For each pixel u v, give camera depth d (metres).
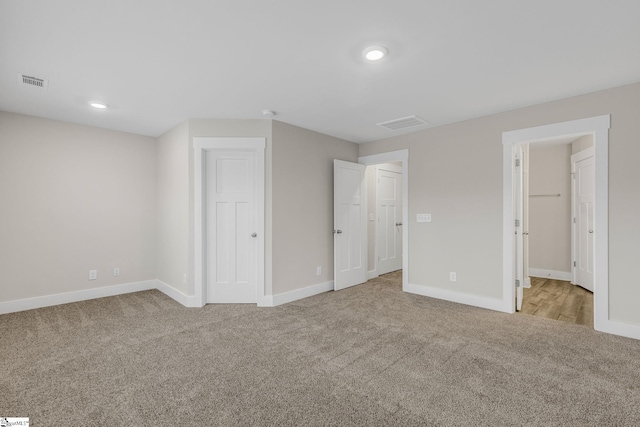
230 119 3.67
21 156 3.53
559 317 3.33
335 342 2.67
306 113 3.49
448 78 2.61
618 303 2.81
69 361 2.33
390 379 2.09
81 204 3.94
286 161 3.86
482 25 1.88
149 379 2.09
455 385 2.01
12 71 2.45
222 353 2.46
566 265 5.18
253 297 3.82
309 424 1.66
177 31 1.93
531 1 1.67
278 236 3.77
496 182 3.52
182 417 1.71
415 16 1.80
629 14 1.77
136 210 4.38
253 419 1.69
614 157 2.80
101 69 2.43
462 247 3.80
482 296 3.64
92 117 3.64
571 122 3.02
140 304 3.76
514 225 3.48
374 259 5.38
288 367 2.25
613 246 2.83
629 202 2.74
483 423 1.66
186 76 2.56
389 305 3.72
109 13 1.75
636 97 2.70
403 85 2.75
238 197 3.80
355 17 1.81
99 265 4.08
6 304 3.44
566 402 1.83
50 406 1.79
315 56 2.25
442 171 3.97
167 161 4.20
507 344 2.63
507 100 3.11
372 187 5.36
